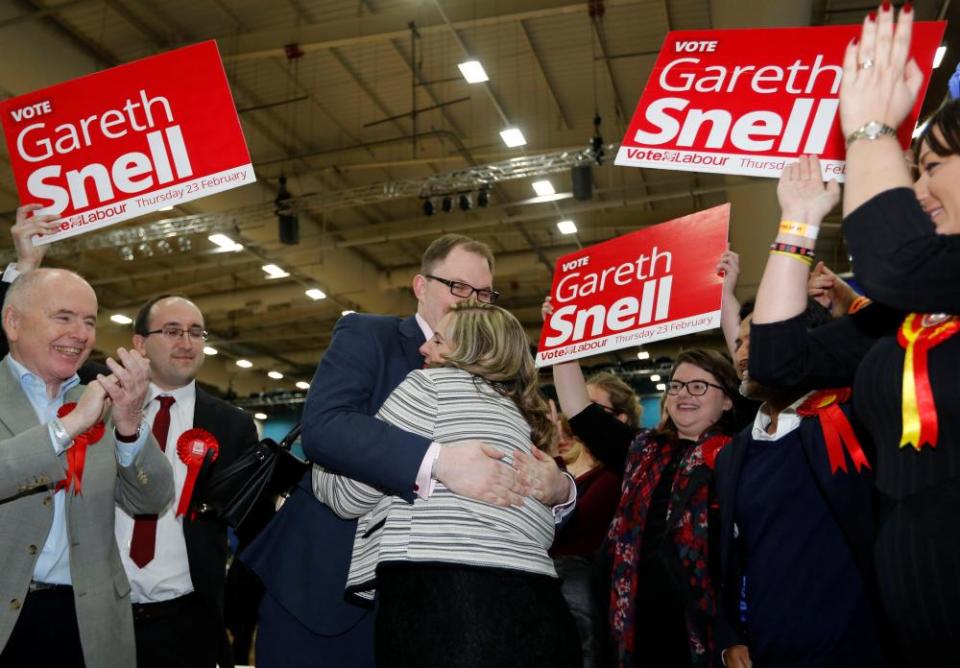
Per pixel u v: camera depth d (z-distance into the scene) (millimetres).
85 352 2408
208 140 2539
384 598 1798
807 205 1695
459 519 1786
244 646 3148
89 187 2592
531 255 15758
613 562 2834
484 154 12383
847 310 2350
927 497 1349
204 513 2588
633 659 2662
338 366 2182
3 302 2561
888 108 1441
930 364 1380
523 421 2014
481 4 8891
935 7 7496
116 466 2455
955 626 1286
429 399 1935
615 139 11875
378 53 10133
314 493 2168
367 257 16109
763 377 1702
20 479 2033
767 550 2131
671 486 2795
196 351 3285
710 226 2982
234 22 9719
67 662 2307
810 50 2229
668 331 2971
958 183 1418
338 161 12680
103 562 2367
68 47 9477
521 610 1744
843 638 2002
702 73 2309
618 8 9070
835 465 1955
